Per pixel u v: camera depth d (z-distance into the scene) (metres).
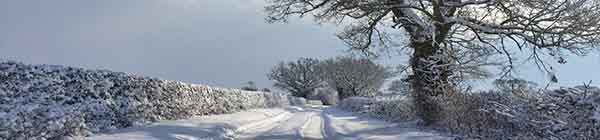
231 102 30.89
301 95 95.75
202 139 13.74
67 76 15.09
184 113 21.50
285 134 16.19
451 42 20.91
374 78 74.69
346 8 19.00
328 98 95.56
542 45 18.17
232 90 32.78
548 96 12.06
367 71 74.94
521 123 11.73
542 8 17.22
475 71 19.83
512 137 11.82
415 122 19.02
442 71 17.95
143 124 16.48
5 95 13.23
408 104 21.23
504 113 11.81
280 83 96.62
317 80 95.81
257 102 40.31
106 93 15.78
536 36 17.91
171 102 20.20
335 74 78.25
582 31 17.53
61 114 11.27
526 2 17.23
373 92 74.50
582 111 10.38
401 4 17.67
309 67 96.25
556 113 11.16
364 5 18.50
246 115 27.11
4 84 13.55
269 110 38.41
